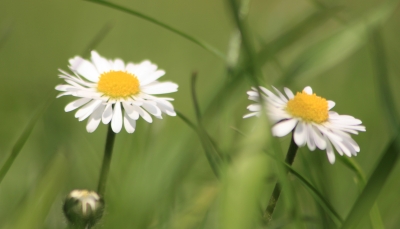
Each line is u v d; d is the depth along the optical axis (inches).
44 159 16.5
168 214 15.6
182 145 16.1
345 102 18.9
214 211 15.5
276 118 15.1
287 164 15.0
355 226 14.7
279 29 18.4
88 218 15.0
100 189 15.4
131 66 15.9
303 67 16.7
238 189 14.3
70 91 15.4
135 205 15.5
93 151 16.7
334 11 17.0
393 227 15.9
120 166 16.4
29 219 15.0
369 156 17.6
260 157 14.3
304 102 15.1
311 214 16.0
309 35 18.3
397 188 16.5
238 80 16.2
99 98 15.4
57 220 15.7
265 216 15.1
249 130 15.1
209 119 16.3
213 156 15.6
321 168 15.9
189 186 16.2
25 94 18.2
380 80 15.8
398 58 18.6
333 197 16.0
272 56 16.6
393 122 15.4
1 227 15.4
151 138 16.3
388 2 17.1
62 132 16.9
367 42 16.8
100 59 15.9
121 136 17.3
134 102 15.4
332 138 15.0
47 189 15.2
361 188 15.6
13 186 16.2
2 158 16.9
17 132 17.0
